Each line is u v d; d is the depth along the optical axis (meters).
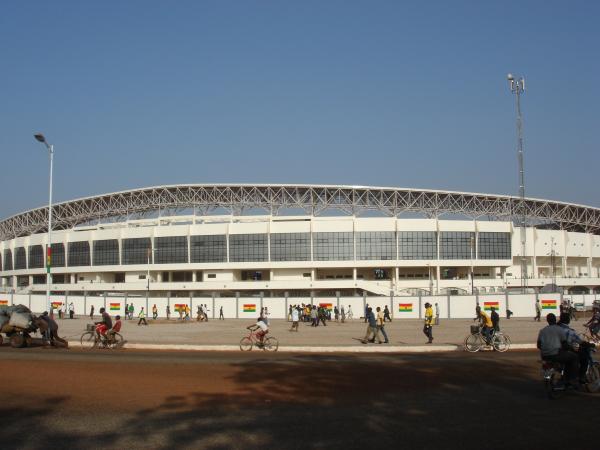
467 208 122.56
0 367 22.55
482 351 29.70
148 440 11.37
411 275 108.56
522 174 94.00
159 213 121.44
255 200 115.75
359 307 69.94
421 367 22.41
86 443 11.16
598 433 11.77
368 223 102.75
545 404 14.85
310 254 102.12
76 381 18.94
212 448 10.79
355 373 20.77
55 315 77.62
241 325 56.47
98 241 113.12
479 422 12.84
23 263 126.12
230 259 103.81
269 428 12.35
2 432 12.02
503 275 111.62
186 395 16.41
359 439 11.38
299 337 40.09
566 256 120.19
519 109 91.12
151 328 51.22
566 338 15.48
